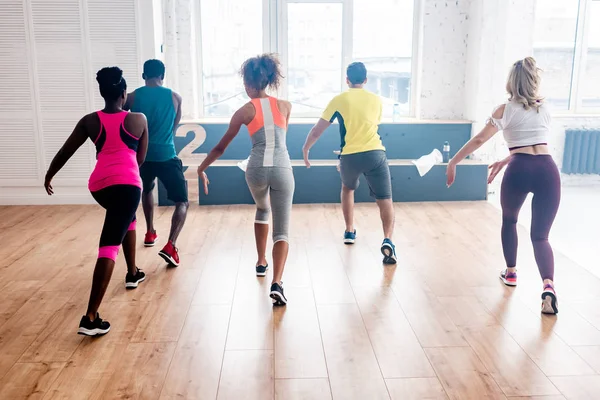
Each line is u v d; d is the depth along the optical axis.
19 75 6.04
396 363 2.98
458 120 6.85
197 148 6.48
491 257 4.59
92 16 5.96
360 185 6.37
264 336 3.27
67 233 5.22
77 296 3.83
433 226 5.46
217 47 7.02
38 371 2.90
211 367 2.94
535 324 3.41
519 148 3.59
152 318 3.50
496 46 6.52
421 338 3.24
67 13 5.95
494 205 6.27
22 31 5.96
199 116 7.14
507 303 3.71
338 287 3.97
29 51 5.99
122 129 3.31
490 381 2.81
